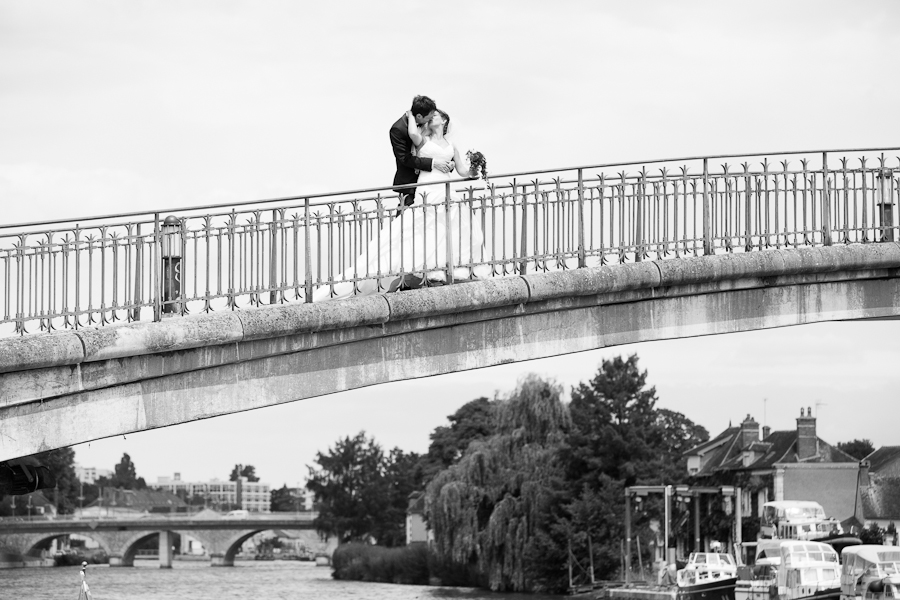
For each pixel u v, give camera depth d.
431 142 18.80
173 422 16.22
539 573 72.56
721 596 54.41
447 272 18.20
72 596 80.50
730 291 20.31
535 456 74.50
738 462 89.06
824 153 20.95
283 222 17.02
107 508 192.25
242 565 170.75
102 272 15.72
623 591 63.03
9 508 142.88
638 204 19.58
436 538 77.12
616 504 71.12
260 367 16.91
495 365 18.59
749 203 20.47
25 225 15.17
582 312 19.27
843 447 95.06
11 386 14.89
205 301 16.38
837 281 21.11
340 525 153.00
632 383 75.56
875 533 68.56
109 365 15.59
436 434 122.56
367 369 17.72
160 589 93.50
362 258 18.14
